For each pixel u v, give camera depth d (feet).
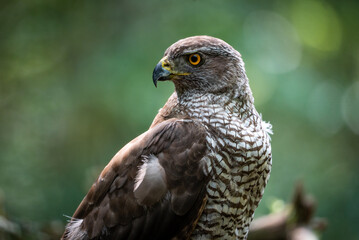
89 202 19.89
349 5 48.16
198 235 19.47
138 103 40.47
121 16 46.91
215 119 19.47
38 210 39.78
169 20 45.11
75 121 44.47
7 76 48.11
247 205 19.74
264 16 46.01
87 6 48.11
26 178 41.42
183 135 19.19
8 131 45.14
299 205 29.55
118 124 41.65
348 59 48.75
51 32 48.55
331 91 47.21
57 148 44.34
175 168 18.88
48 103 46.32
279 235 29.81
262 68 43.27
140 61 42.63
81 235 19.53
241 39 43.60
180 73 20.43
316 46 48.93
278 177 44.83
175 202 18.80
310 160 45.73
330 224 41.73
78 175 42.68
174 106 20.65
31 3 48.49
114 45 44.75
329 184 44.32
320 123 45.57
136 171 19.27
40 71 48.42
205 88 20.22
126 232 19.11
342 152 46.78
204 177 18.85
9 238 27.45
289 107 43.06
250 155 19.19
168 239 19.27
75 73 46.75
